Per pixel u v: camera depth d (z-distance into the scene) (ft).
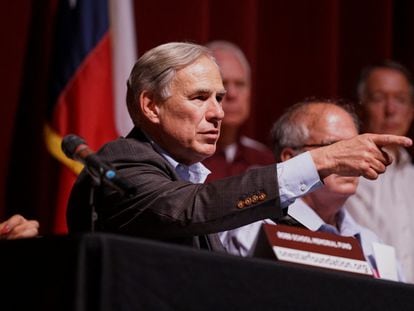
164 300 10.83
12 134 27.96
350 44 34.37
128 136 15.25
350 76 34.30
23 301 10.90
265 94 33.17
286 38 33.53
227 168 28.04
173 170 14.29
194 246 14.12
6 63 28.12
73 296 10.40
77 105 26.25
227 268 11.35
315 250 13.35
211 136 14.85
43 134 27.17
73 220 14.64
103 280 10.43
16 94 28.12
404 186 26.66
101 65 26.78
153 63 14.88
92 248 10.54
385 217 26.13
